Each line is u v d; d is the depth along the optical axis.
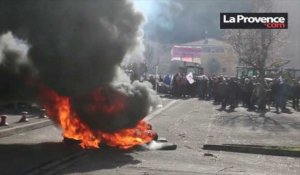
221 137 13.85
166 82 38.66
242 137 13.96
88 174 7.90
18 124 13.55
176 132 14.80
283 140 13.52
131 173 8.11
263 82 28.36
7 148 10.08
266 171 9.02
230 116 21.16
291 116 22.09
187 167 8.92
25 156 9.20
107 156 9.70
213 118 20.02
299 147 11.73
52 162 8.74
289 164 9.97
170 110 24.02
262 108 25.52
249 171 8.90
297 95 27.00
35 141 11.27
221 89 25.80
